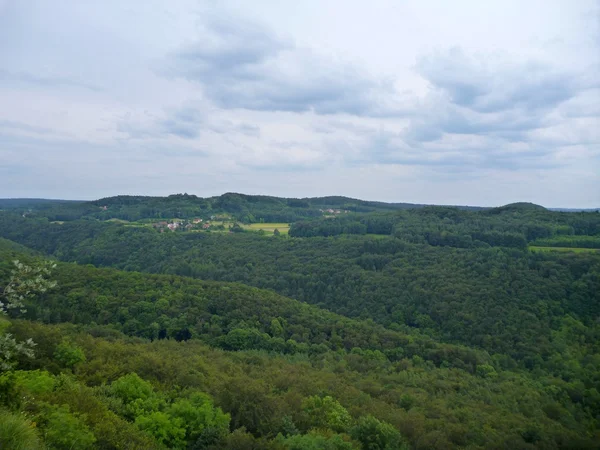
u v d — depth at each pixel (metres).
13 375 14.40
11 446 9.41
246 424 22.16
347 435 21.59
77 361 26.38
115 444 13.67
